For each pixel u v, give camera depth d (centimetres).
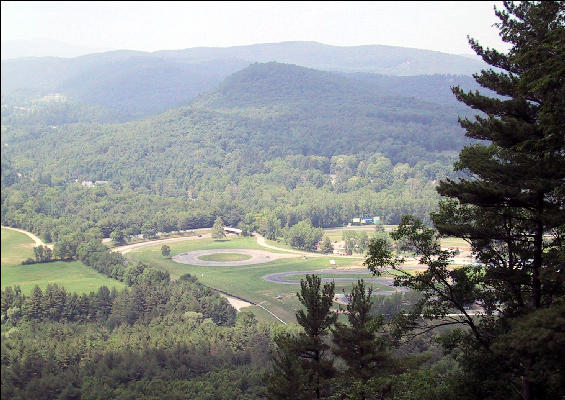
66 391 16462
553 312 4812
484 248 6606
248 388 16175
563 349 4588
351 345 7425
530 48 5788
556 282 5603
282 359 7700
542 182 5459
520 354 5091
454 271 6400
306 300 7938
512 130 5759
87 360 18500
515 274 5969
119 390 16225
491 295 6384
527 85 5512
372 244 6719
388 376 6981
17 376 17262
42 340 19975
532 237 6206
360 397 6838
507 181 5806
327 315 7950
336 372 7644
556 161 5553
